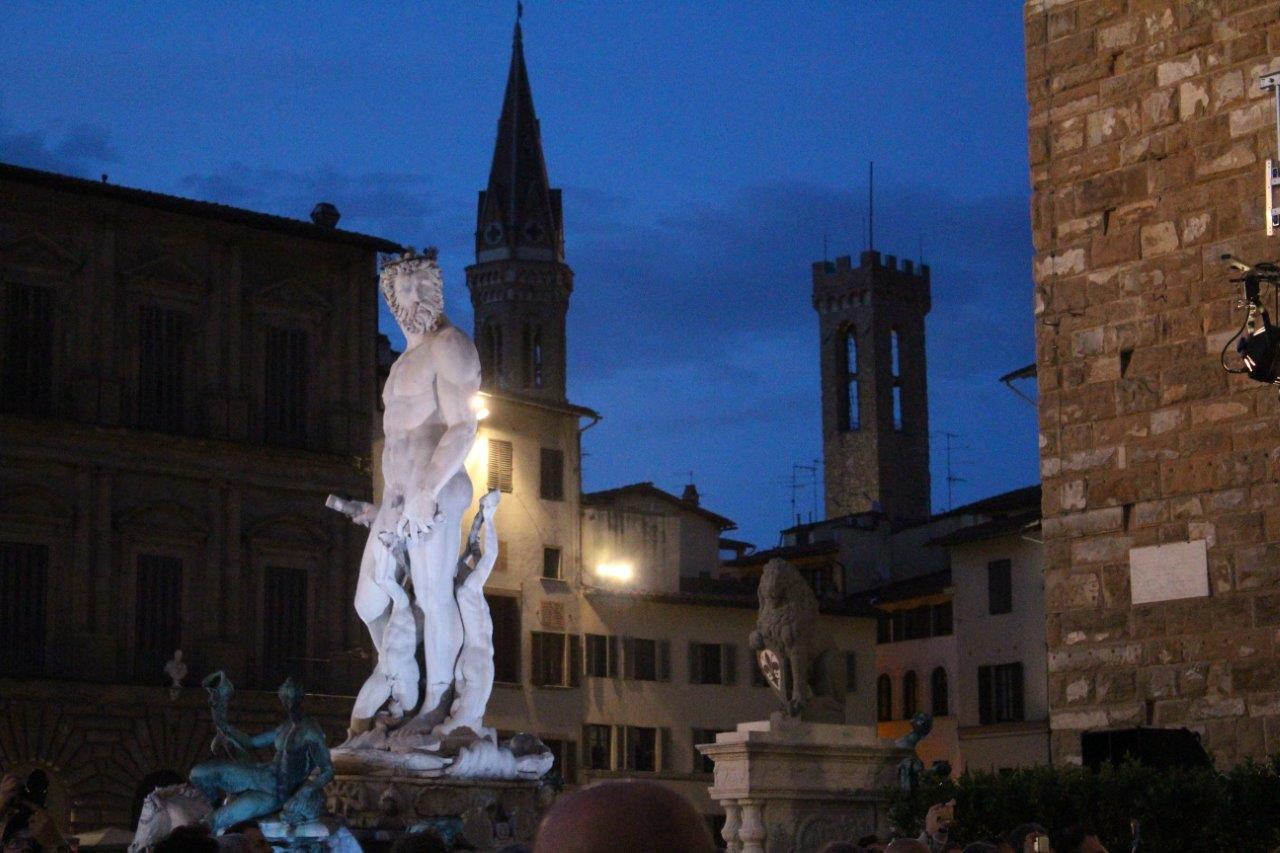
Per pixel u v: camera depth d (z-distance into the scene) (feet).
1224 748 72.38
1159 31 76.74
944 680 290.35
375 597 74.84
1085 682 77.05
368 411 254.88
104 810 221.87
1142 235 76.74
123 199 236.43
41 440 226.38
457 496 73.46
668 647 277.03
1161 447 75.46
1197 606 73.77
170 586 233.76
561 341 567.59
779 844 74.13
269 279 249.96
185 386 240.94
